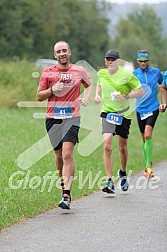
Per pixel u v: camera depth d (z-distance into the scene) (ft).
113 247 34.65
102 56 348.38
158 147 89.51
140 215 43.06
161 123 124.57
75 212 44.21
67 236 37.19
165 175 63.05
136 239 36.40
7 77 136.87
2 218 41.04
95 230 38.68
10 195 48.39
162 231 38.34
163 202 47.98
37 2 288.10
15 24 274.36
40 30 290.56
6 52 271.69
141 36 462.60
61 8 302.25
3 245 35.17
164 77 57.41
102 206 46.39
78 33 327.06
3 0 271.69
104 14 353.31
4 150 71.67
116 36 449.48
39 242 35.81
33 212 43.62
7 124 97.60
